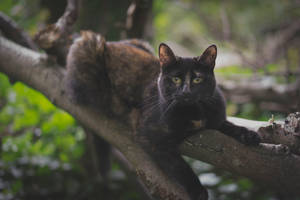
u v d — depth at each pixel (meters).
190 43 11.15
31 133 5.61
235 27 9.34
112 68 3.85
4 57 4.50
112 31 6.41
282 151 2.80
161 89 3.38
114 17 6.33
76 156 5.76
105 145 4.68
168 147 3.27
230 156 2.94
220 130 3.28
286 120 3.08
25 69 4.31
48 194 5.39
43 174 5.48
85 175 5.69
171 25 11.30
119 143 3.52
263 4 9.59
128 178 5.57
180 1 9.77
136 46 4.38
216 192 5.12
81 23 6.31
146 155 3.35
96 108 3.80
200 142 3.09
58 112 5.44
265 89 6.32
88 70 3.87
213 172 5.51
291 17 8.45
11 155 5.50
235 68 8.17
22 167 5.50
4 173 5.40
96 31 6.33
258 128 3.19
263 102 6.48
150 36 6.42
